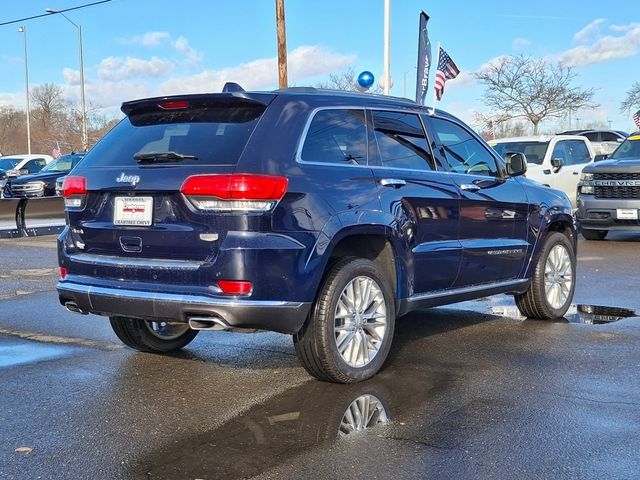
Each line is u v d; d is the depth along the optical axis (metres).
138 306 4.54
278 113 4.68
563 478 3.44
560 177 15.84
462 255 5.84
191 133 4.77
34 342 6.18
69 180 5.03
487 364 5.41
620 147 14.57
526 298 6.95
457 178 5.89
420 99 16.09
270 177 4.34
